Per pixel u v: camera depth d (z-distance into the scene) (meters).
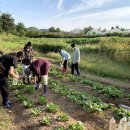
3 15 65.44
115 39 32.00
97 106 9.83
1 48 29.89
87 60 24.39
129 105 11.43
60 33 80.19
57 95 11.66
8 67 9.62
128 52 23.16
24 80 13.02
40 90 12.27
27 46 13.01
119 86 15.78
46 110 9.50
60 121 8.56
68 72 19.66
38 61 11.19
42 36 72.75
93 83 14.93
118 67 20.47
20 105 10.12
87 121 8.88
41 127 8.22
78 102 10.48
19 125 8.55
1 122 8.73
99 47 28.59
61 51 17.38
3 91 9.86
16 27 75.81
